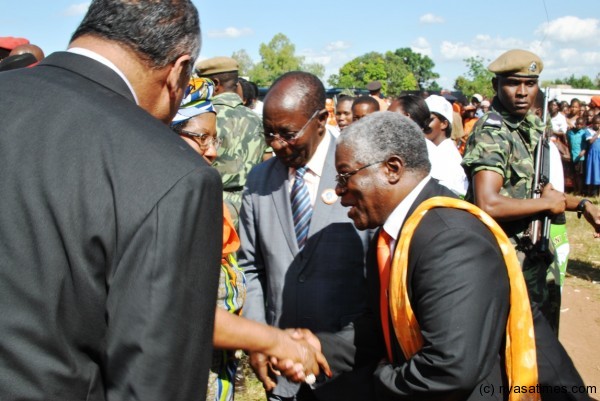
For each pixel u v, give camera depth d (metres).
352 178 1.84
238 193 3.95
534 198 2.92
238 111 4.02
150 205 1.06
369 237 2.38
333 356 2.12
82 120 1.13
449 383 1.54
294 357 1.83
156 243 1.05
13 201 1.09
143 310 1.04
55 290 1.06
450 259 1.60
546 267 2.98
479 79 33.91
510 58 3.01
